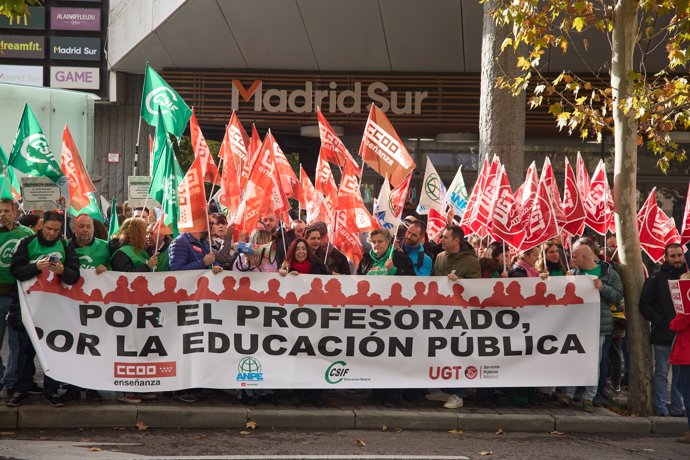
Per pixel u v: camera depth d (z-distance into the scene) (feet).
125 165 75.20
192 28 69.00
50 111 49.39
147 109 36.06
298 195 39.93
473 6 65.21
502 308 32.96
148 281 31.07
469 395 35.24
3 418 28.60
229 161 38.34
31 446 25.96
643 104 32.55
